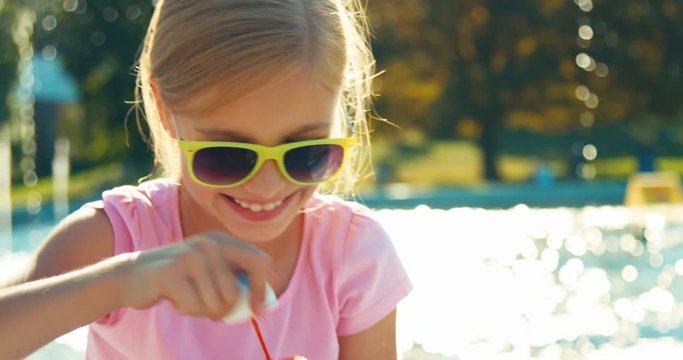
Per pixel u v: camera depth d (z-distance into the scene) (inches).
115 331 73.7
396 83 840.9
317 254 79.7
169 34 68.3
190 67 65.9
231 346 74.4
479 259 305.3
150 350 73.4
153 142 81.7
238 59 64.1
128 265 52.9
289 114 65.7
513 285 258.4
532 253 319.6
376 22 801.6
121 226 74.5
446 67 826.2
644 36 796.6
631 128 992.2
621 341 195.5
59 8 773.9
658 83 800.3
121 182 714.8
